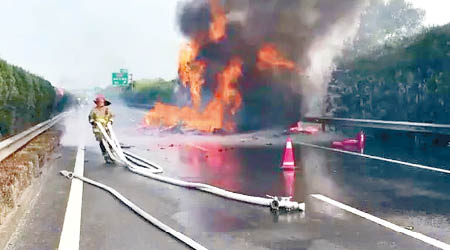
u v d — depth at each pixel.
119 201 7.38
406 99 18.22
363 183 8.87
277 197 6.93
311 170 10.58
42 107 18.25
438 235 5.45
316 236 5.42
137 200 7.45
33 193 7.94
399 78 18.62
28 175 7.82
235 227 5.83
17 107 11.32
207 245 5.10
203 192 8.14
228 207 6.94
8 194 6.21
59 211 6.68
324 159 12.48
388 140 18.39
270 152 14.24
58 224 5.98
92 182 9.00
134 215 6.48
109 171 10.77
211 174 10.10
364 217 6.29
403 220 6.13
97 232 5.62
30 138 12.45
